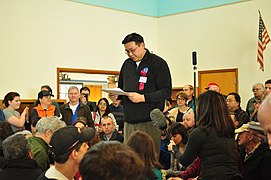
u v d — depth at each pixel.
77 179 2.35
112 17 8.11
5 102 5.48
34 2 6.85
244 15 7.52
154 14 8.97
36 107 5.49
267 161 2.60
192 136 2.53
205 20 8.12
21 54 6.66
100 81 8.68
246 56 7.48
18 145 2.35
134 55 2.70
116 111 6.40
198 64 8.21
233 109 4.88
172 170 3.62
